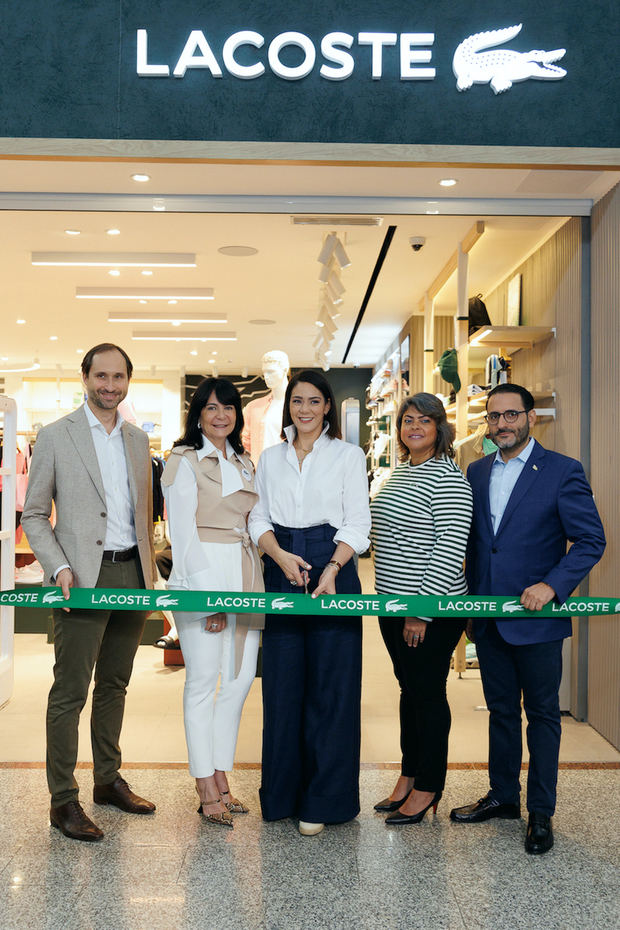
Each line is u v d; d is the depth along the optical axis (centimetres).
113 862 252
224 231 518
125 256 576
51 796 283
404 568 275
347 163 296
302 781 280
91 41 291
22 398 1284
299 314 798
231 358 1110
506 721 287
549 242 475
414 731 292
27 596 264
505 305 582
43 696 450
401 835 273
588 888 239
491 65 293
